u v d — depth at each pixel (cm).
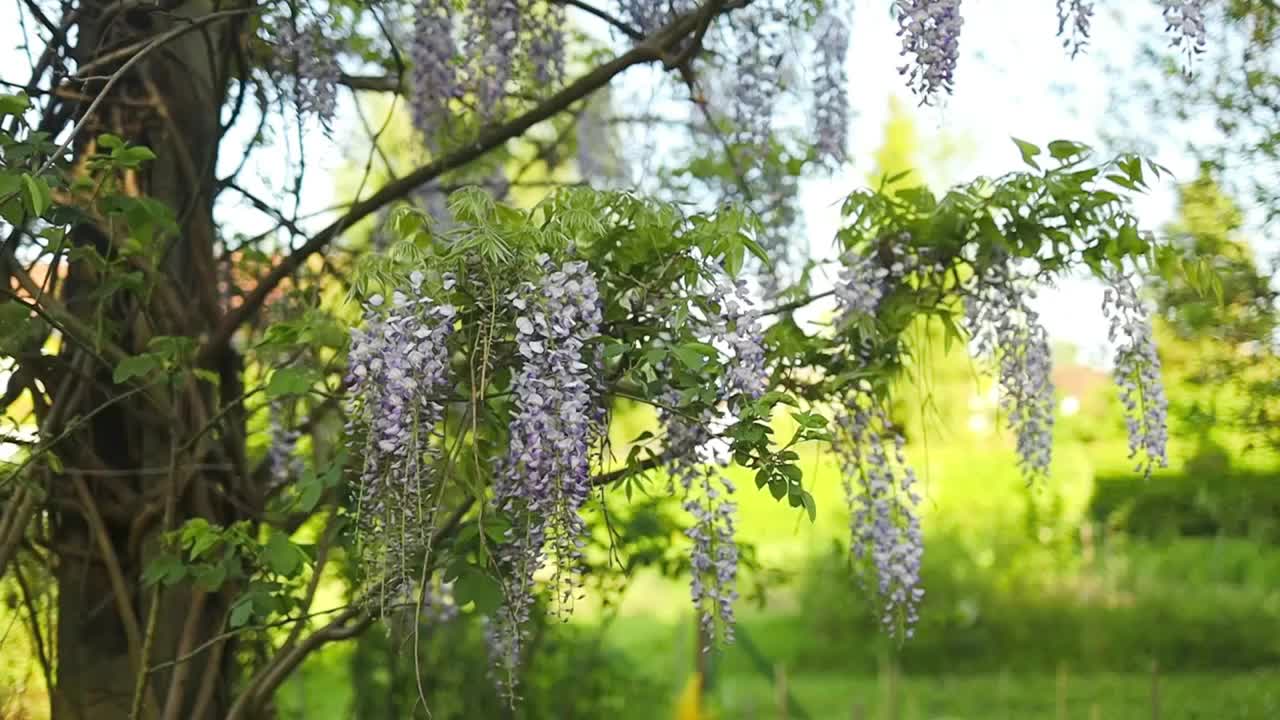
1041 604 877
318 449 353
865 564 282
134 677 296
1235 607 842
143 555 296
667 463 246
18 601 329
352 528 253
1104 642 842
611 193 232
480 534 227
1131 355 273
